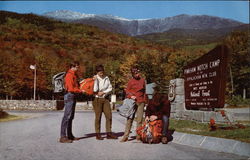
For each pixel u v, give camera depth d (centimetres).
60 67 6300
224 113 896
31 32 17362
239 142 534
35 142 654
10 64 5681
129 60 6156
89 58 13762
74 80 676
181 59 5719
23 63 5891
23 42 14225
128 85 690
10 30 16838
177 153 518
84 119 1501
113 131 902
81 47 15788
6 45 12356
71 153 523
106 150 552
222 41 4181
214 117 920
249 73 3753
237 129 729
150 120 650
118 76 6259
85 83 689
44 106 3491
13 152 532
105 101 703
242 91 4069
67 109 664
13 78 5609
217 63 931
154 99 667
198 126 874
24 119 1531
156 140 634
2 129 962
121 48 17238
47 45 14625
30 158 480
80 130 923
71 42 16662
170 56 6397
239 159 462
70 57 13312
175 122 1043
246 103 3016
